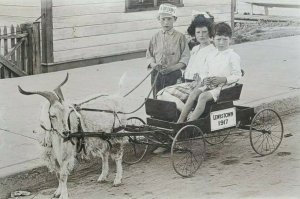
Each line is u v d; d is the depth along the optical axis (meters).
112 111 7.05
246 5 26.41
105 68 13.85
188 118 7.83
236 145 8.77
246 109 8.14
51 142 6.38
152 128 7.55
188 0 16.61
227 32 7.97
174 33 8.80
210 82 7.68
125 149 8.20
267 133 8.68
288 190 6.75
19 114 9.62
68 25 13.63
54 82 12.23
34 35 13.21
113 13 14.60
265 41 18.05
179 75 8.86
